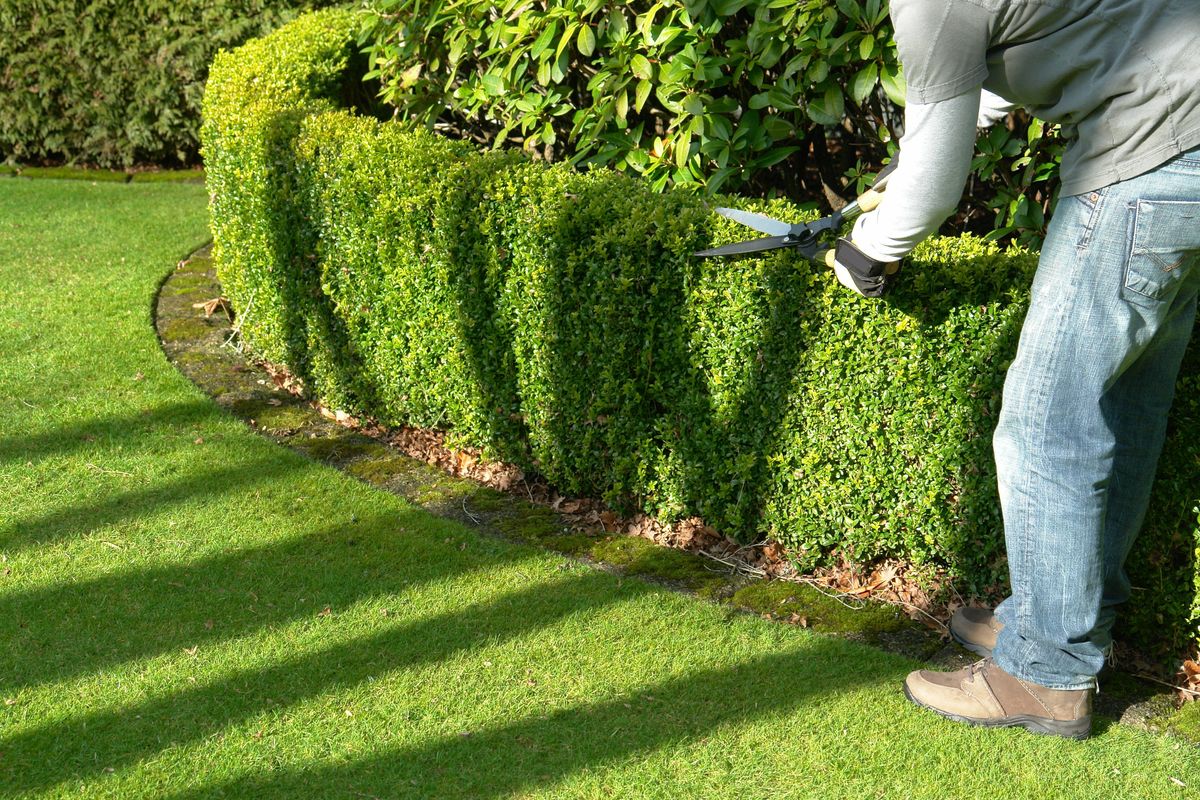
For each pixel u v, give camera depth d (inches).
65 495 151.9
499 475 161.6
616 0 161.9
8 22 339.9
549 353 147.7
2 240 272.7
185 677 114.2
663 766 102.7
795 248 113.8
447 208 151.6
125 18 341.4
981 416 119.7
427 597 129.7
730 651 120.5
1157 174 89.4
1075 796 100.2
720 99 156.5
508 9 170.2
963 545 125.7
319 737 105.7
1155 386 104.3
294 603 128.0
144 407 179.6
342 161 165.6
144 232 283.1
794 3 143.4
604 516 151.3
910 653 121.3
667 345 137.4
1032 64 90.7
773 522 136.9
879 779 101.8
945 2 86.7
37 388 184.7
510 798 98.6
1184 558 113.7
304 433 176.6
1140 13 86.0
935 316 119.0
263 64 219.6
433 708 110.3
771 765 103.3
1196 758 105.4
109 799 97.3
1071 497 99.4
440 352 162.6
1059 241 96.2
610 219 137.3
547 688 113.6
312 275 178.7
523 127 185.5
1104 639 107.1
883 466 127.6
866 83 141.0
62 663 116.1
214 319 221.6
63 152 366.9
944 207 93.9
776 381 130.6
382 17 202.4
